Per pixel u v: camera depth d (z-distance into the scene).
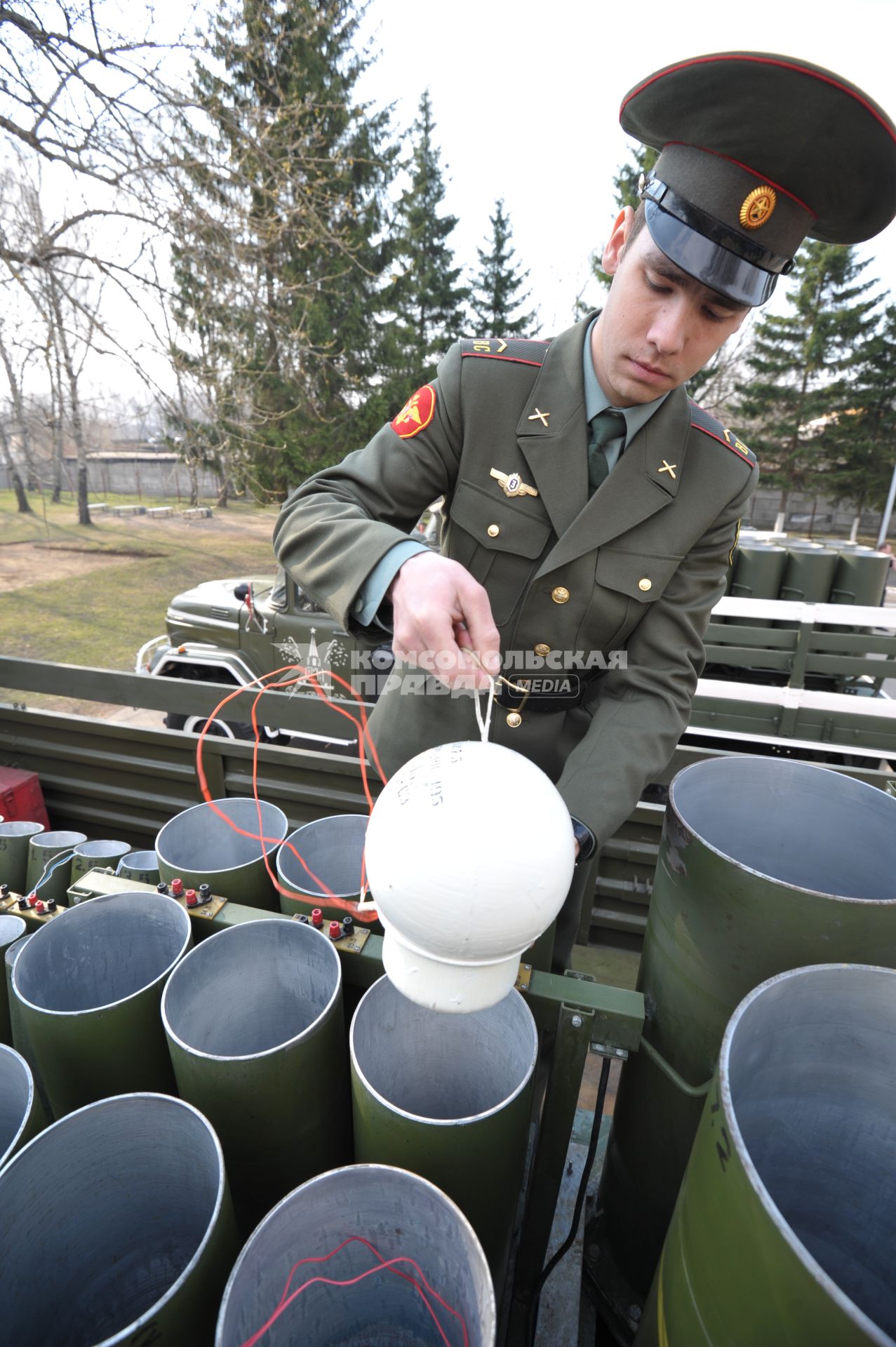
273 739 4.30
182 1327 0.59
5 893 1.34
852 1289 0.81
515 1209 0.92
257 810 1.55
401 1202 0.66
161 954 1.22
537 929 0.67
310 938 1.07
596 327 1.11
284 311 7.27
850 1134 0.75
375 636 0.93
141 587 10.61
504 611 1.24
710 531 1.20
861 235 0.95
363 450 1.19
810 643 3.43
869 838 1.07
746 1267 0.49
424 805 0.68
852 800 1.07
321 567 0.93
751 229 0.83
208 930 1.18
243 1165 0.90
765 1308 0.48
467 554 1.22
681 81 0.82
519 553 1.18
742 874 0.81
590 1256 1.18
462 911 0.63
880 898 1.06
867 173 0.85
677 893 0.93
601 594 1.17
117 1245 0.82
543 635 1.23
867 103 0.80
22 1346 0.72
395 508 1.16
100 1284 0.82
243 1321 0.59
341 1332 0.77
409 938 0.67
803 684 3.54
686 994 0.92
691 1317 0.57
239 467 6.34
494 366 1.15
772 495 21.66
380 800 0.74
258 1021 1.15
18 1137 0.78
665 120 0.86
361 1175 0.65
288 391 10.12
